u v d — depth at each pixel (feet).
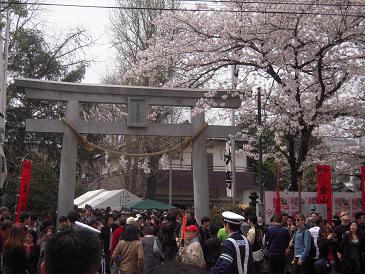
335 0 53.26
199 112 58.08
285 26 54.49
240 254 20.74
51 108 87.97
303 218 37.83
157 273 5.72
